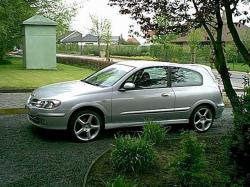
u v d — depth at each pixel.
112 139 7.82
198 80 8.82
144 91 8.03
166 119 8.34
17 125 8.81
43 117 7.32
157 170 5.52
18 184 5.07
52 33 25.75
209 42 7.94
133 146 5.50
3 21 20.53
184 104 8.47
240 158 4.27
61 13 33.56
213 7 6.26
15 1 20.67
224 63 7.11
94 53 65.56
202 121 8.80
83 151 6.83
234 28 6.82
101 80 8.28
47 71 24.06
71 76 20.55
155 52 38.38
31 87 14.91
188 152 4.66
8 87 14.70
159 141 6.78
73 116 7.42
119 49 61.50
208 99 8.76
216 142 7.03
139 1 7.05
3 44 29.06
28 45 25.33
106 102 7.65
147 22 7.23
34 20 25.25
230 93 7.12
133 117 7.95
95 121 7.66
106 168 5.63
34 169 5.70
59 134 8.05
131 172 5.41
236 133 4.32
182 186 4.65
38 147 7.00
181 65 8.70
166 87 8.32
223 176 4.53
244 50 6.89
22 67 26.94
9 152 6.60
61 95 7.44
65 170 5.69
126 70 8.16
